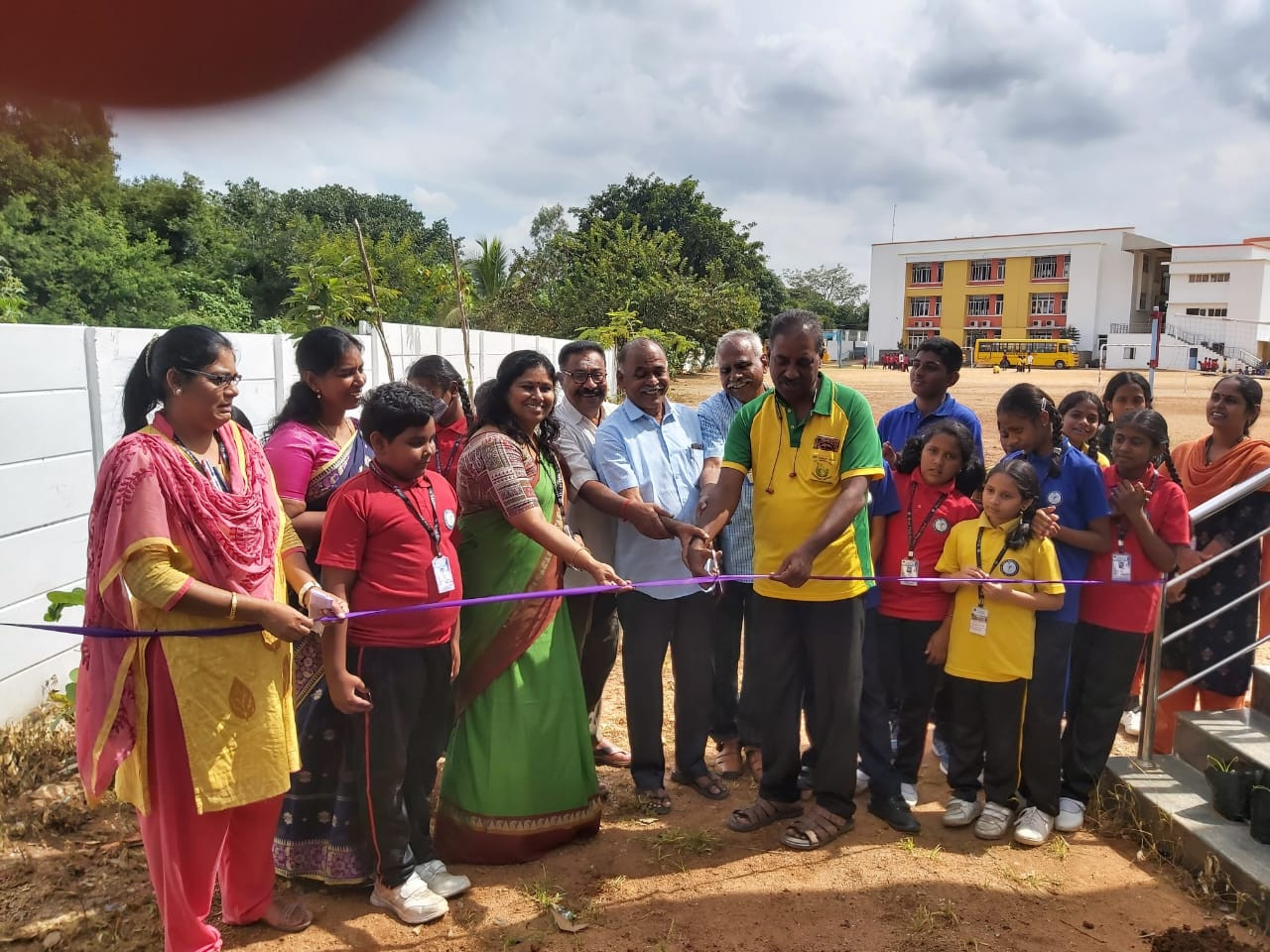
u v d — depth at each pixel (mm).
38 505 4410
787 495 3523
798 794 3812
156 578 2426
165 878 2643
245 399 5781
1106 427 5332
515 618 3412
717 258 43844
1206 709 4414
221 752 2588
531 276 29688
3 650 4258
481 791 3406
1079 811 3850
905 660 4004
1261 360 49031
